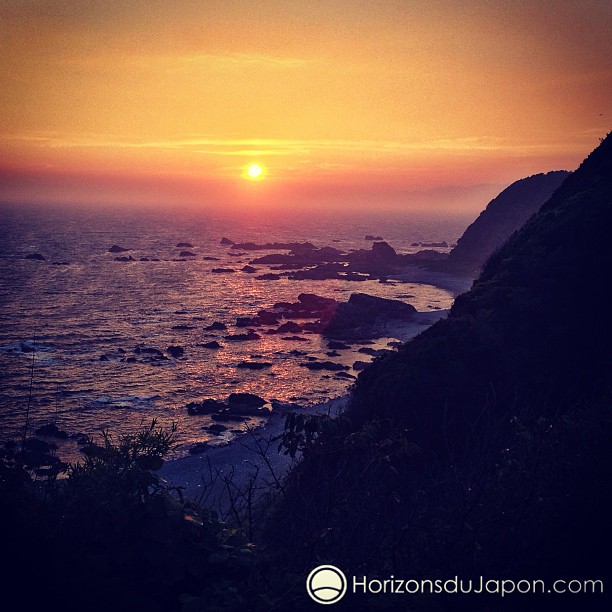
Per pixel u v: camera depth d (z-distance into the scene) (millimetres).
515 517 5660
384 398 25656
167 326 97688
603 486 5664
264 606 4871
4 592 4641
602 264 31469
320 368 72750
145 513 5473
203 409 55969
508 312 30312
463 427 10523
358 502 5527
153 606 4793
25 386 63594
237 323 98562
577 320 28281
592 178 42438
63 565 4934
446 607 5164
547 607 4980
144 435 6141
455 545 5508
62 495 5594
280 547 5637
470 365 26781
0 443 42156
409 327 95562
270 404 58062
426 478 6137
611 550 5316
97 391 62344
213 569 5414
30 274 155875
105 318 103312
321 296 124250
